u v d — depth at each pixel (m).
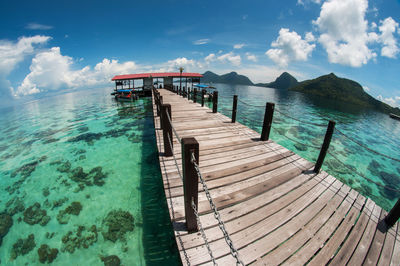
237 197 2.84
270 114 4.79
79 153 8.04
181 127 6.36
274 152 4.43
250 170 3.62
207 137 5.38
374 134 14.21
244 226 2.34
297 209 2.67
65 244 3.64
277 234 2.26
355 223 2.47
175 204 2.69
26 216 4.51
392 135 14.42
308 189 3.12
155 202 4.73
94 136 10.32
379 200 5.59
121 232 3.81
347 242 2.21
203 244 2.07
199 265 1.86
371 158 8.68
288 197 2.91
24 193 5.48
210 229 2.27
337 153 8.95
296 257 2.00
